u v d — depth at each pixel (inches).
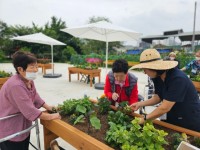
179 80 77.9
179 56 591.2
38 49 1133.7
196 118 86.4
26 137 88.3
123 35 330.6
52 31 1243.8
